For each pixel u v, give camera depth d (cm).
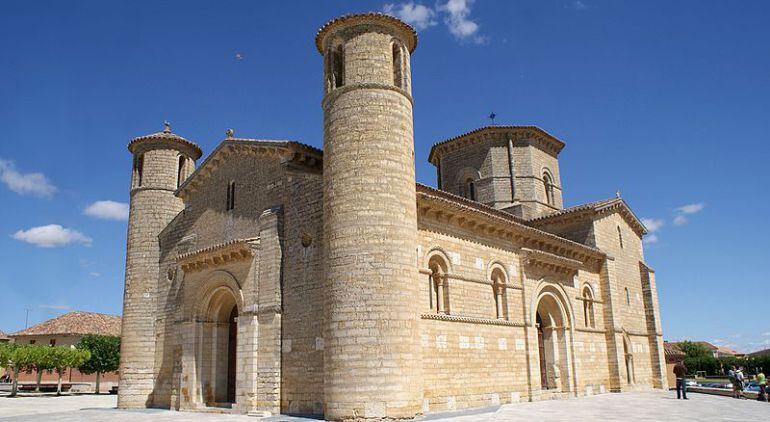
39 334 7581
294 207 2452
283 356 2312
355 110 2211
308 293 2289
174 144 3434
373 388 1947
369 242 2069
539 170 4019
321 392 2153
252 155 2739
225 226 2802
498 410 2266
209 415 2366
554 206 4081
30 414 2811
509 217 3544
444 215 2525
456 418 1966
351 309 2020
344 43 2323
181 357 2767
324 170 2250
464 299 2541
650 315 3969
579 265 3234
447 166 4181
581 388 3112
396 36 2375
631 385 3600
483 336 2567
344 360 1989
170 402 2844
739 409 2380
